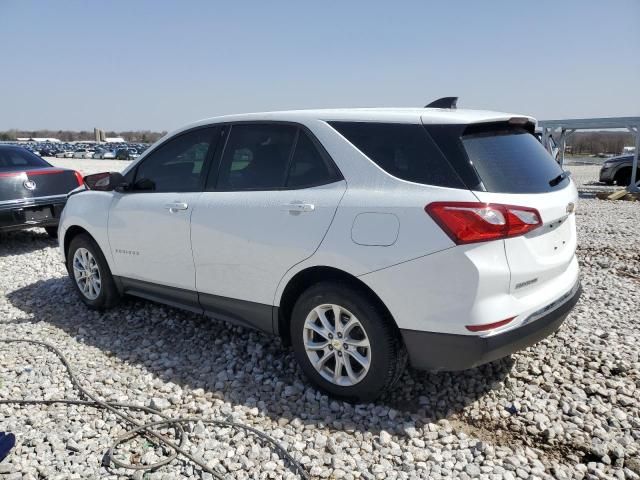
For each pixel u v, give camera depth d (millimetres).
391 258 2973
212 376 3838
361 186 3186
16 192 7738
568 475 2693
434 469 2754
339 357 3330
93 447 3014
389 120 3229
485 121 3107
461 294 2828
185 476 2756
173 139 4410
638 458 2818
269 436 3070
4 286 6281
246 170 3816
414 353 3047
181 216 4055
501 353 2928
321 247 3230
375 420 3170
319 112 3570
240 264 3697
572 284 3432
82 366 4051
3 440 2900
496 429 3113
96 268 5102
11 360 4180
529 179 3131
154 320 4934
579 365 3811
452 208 2830
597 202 13836
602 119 16250
